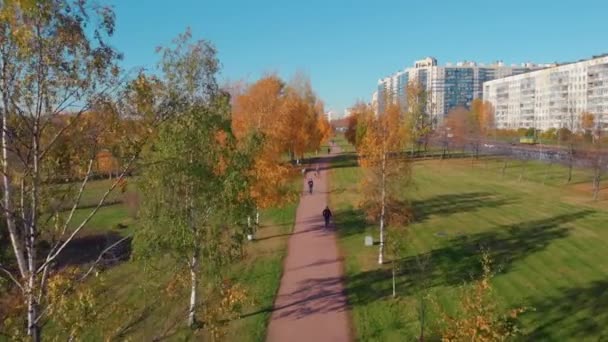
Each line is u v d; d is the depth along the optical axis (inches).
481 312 597.3
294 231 1444.4
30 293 370.6
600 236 1331.2
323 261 1141.7
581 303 874.1
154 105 430.6
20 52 345.7
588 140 2893.7
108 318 460.1
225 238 755.4
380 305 875.4
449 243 1283.2
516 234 1366.9
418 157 3683.6
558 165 2984.7
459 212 1676.9
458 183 2367.1
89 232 1331.2
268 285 982.4
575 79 5846.5
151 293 734.5
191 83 656.4
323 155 4072.3
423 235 1366.9
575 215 1599.4
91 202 1596.9
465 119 4087.1
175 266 738.2
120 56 405.7
